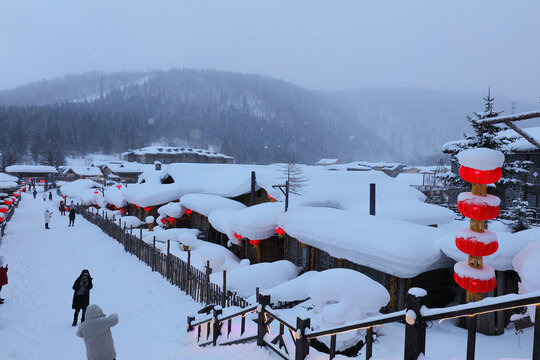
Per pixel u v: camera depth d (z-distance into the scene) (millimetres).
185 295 12906
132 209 31203
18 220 30203
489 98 15008
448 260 9695
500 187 16781
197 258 16188
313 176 16688
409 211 14664
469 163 5484
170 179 27750
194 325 9289
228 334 7922
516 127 6648
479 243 5629
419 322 3604
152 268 16125
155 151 113062
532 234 10383
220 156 124000
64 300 12109
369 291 7391
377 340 7262
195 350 8031
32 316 10609
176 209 22969
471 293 6039
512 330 7984
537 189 24016
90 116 190125
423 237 9945
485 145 14852
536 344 2812
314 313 8109
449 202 25562
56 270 15719
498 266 8047
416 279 10188
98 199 36562
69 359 8086
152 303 12070
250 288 12352
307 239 12461
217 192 22578
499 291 8359
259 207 16250
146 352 8336
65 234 24672
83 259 17859
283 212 14195
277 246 16641
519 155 25641
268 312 6527
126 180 88812
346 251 10844
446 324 8539
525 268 6344
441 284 10773
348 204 15188
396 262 9328
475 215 5578
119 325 10172
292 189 15594
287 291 10953
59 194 61812
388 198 15969
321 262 13266
